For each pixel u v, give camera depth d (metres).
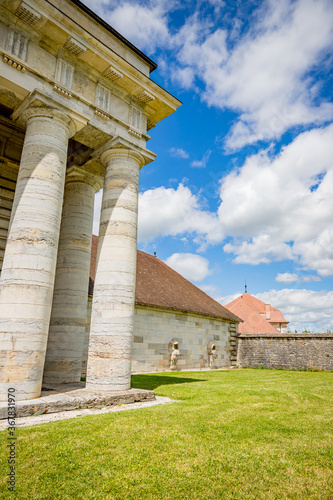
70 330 12.37
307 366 28.39
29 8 9.05
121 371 9.73
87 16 11.00
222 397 10.49
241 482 4.49
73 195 13.87
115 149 11.65
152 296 23.88
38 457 5.00
